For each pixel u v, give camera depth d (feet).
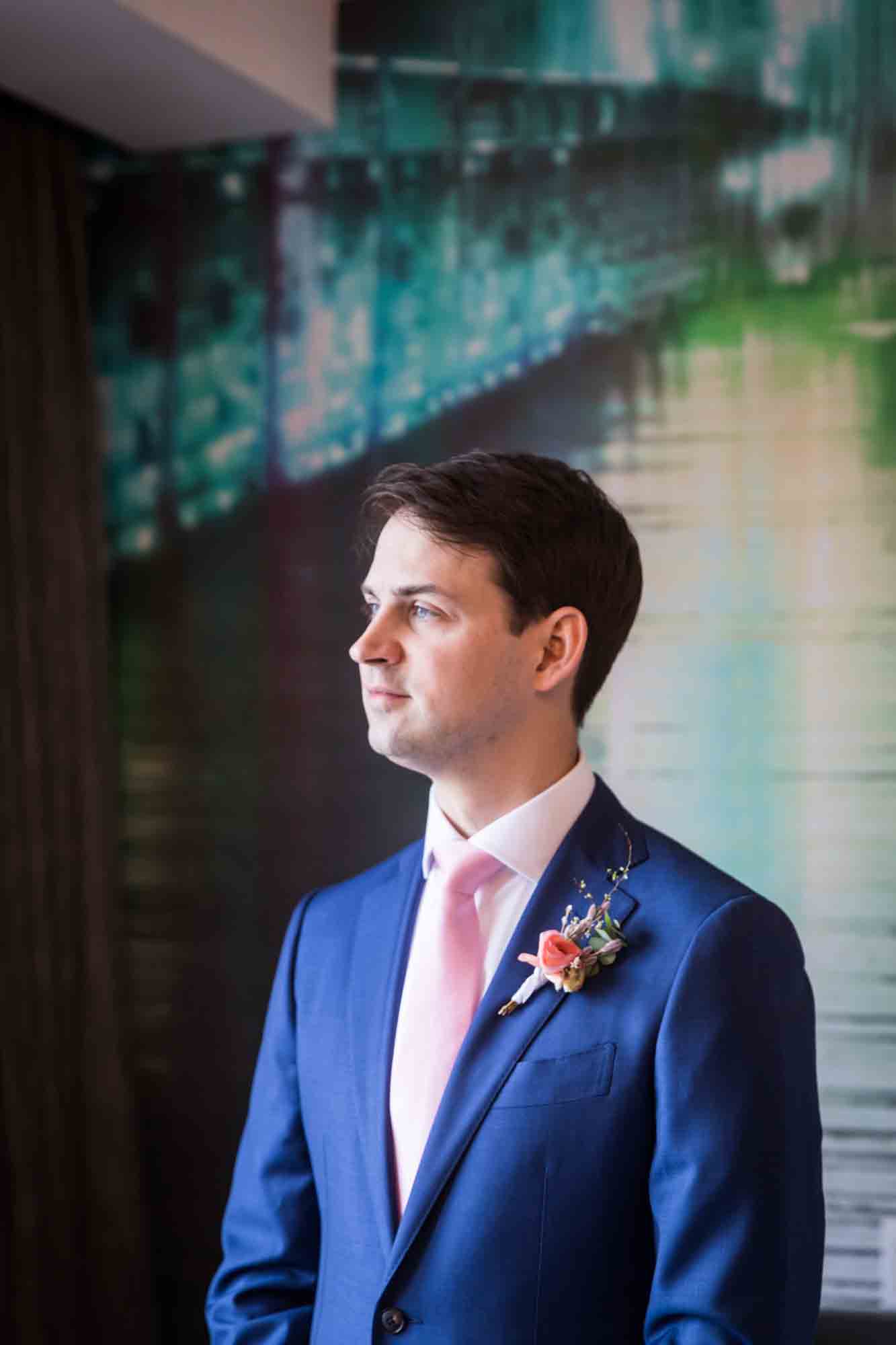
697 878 3.95
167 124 8.52
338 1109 4.07
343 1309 3.85
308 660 8.71
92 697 8.57
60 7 6.86
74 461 8.54
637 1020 3.69
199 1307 8.82
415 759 3.97
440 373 8.48
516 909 4.04
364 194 8.60
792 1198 3.60
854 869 7.82
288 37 8.11
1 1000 7.77
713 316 8.04
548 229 8.29
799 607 7.92
